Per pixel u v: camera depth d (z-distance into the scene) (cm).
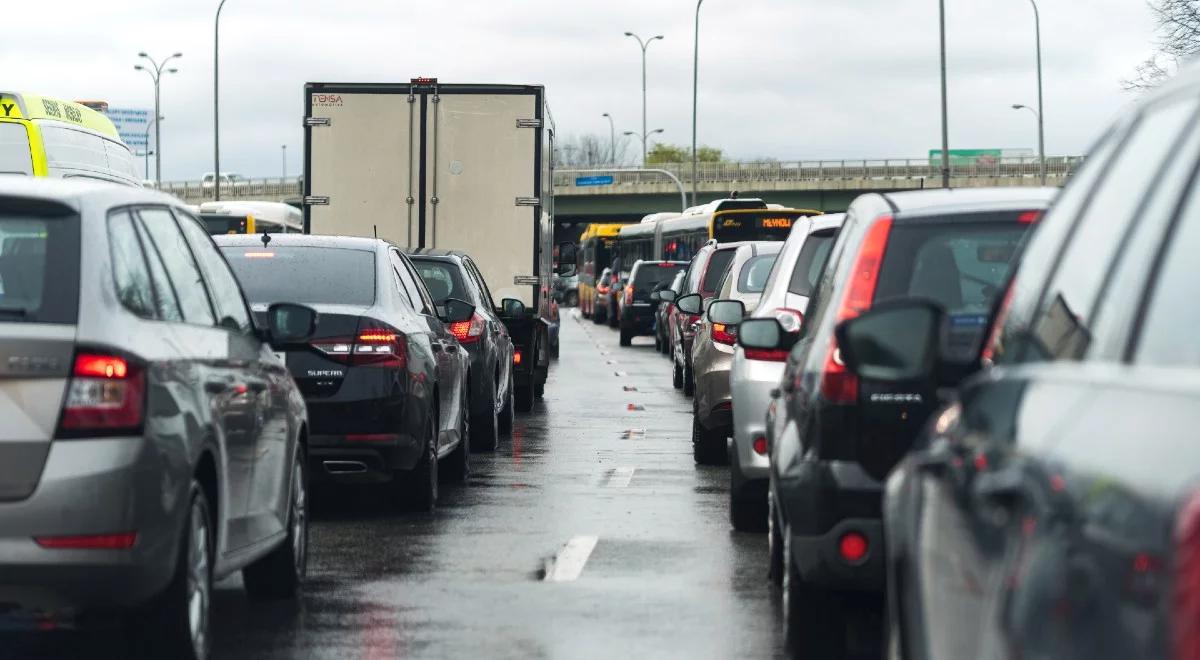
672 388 6900
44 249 1543
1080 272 907
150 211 1780
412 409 2892
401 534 2739
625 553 2531
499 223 5472
